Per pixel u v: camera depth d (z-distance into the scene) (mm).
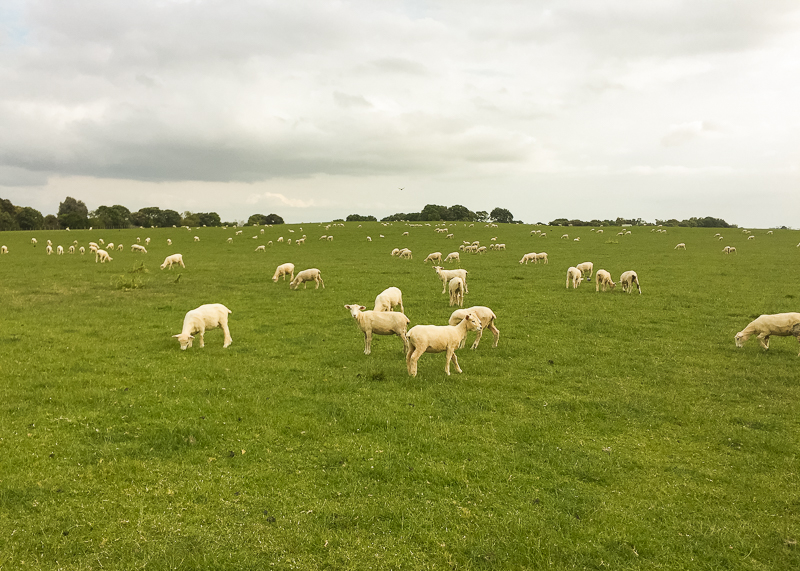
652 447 9234
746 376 13336
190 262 48719
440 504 7102
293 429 9586
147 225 168375
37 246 68625
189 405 10633
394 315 14883
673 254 55281
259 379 12719
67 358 14250
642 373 13711
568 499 7316
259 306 24391
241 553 5895
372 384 12453
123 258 52344
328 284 32438
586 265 35219
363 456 8508
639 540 6395
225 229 102875
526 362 14664
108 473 7648
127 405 10531
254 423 9805
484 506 7090
